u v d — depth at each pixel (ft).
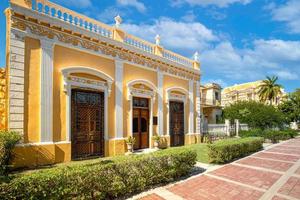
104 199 17.15
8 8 26.43
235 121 76.48
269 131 69.05
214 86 116.37
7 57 26.86
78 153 32.01
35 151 27.07
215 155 31.35
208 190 19.93
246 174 25.57
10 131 24.61
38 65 28.32
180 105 53.88
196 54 59.82
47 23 29.30
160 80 47.52
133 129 41.86
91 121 34.06
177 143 51.34
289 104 133.18
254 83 158.10
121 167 18.22
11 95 25.75
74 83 31.76
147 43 45.19
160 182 21.77
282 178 23.90
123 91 39.17
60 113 30.07
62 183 14.37
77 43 32.65
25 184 12.91
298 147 51.65
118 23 39.27
